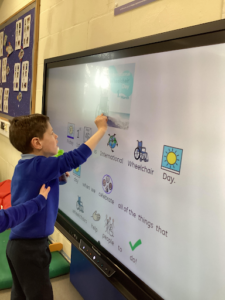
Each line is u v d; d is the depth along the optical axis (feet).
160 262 2.53
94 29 3.92
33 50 6.05
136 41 2.82
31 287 3.23
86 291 3.93
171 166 2.42
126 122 3.01
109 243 3.30
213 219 2.06
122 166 3.08
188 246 2.25
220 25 1.98
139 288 2.74
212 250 2.06
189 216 2.25
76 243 3.97
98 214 3.55
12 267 3.51
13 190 3.44
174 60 2.39
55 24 5.15
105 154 3.41
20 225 3.27
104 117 3.37
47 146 3.44
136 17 3.08
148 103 2.69
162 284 2.50
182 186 2.31
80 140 4.03
